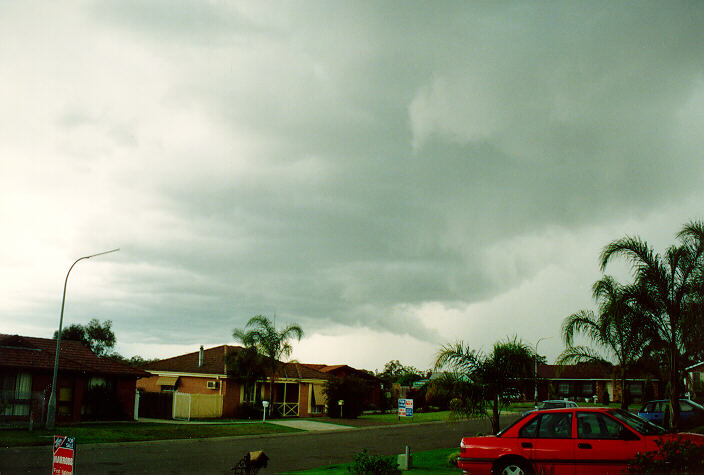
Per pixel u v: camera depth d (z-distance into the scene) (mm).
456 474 16672
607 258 20891
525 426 13008
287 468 19375
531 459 12617
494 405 21078
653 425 12875
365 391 49375
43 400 31188
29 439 25375
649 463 10023
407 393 63125
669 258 20469
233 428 34438
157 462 20156
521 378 20922
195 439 29188
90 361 36750
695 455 10000
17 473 17031
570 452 12375
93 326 69312
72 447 8758
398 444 28109
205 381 45250
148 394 41000
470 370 21188
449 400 21672
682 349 20188
